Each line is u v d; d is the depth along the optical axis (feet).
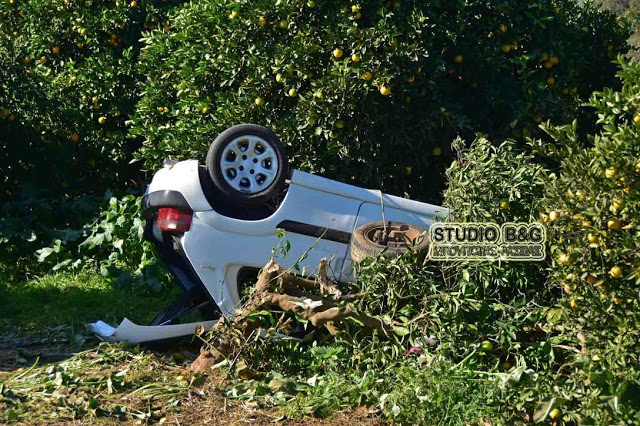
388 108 27.45
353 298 20.26
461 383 17.30
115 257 29.84
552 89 31.19
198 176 21.71
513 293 20.27
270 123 28.12
